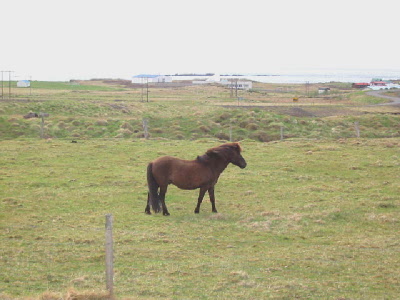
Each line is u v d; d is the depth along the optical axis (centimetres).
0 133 4772
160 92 14862
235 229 1597
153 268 1209
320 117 6731
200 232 1548
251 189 2184
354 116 6581
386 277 1178
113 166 2636
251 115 6025
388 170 2572
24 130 4903
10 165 2625
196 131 5347
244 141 3600
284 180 2350
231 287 1091
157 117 6000
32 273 1153
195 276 1155
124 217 1714
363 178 2405
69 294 936
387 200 1967
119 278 1133
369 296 1056
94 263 1244
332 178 2403
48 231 1513
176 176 1731
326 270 1224
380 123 6272
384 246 1425
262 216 1752
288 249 1396
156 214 1773
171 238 1472
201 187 1769
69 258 1271
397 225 1652
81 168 2569
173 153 3030
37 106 6612
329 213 1764
